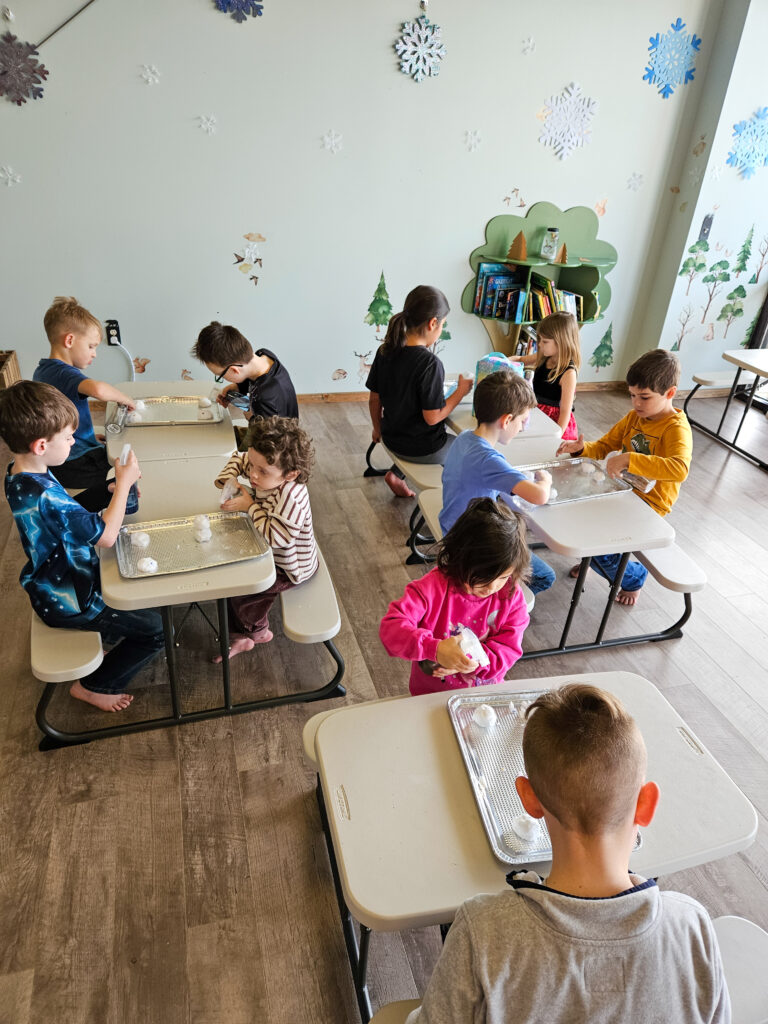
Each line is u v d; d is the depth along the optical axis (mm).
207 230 3992
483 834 1124
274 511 1993
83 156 3643
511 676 2467
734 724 2336
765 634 2771
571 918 778
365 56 3775
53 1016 1487
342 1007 1537
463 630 1434
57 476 2623
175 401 2832
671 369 2418
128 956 1600
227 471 2154
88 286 3973
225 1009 1521
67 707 2201
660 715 1359
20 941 1614
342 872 1063
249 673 2402
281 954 1628
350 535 3230
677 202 4648
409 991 1569
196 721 2197
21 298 3916
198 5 3449
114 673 2105
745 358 4094
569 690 938
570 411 3064
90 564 1855
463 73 3945
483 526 1395
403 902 1016
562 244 4613
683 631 2754
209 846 1846
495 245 4512
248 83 3684
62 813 1898
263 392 2773
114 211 3814
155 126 3664
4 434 1672
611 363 5180
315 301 4371
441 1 3734
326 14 3625
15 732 2117
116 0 3346
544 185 4402
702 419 4738
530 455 2510
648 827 1136
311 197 4059
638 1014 777
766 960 1175
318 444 4094
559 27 3961
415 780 1204
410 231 4316
